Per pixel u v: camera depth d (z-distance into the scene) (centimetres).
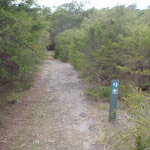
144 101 268
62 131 347
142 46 532
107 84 654
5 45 417
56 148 291
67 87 723
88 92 588
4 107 471
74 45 1081
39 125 373
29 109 465
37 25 696
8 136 327
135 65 557
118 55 608
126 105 474
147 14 859
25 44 470
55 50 2455
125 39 568
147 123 230
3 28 396
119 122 381
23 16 556
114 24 680
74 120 399
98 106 482
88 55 771
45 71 1195
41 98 565
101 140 311
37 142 308
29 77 850
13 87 675
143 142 223
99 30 703
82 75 938
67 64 1709
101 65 666
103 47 630
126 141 241
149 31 539
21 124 377
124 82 601
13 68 653
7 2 524
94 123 382
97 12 944
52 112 447
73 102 528
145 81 566
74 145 299
